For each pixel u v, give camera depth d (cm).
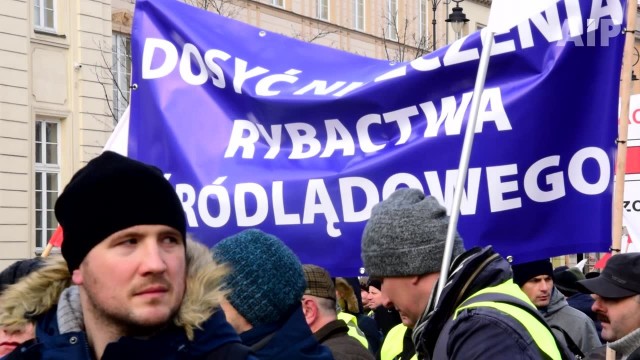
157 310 248
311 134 482
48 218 2306
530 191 449
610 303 500
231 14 2634
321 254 473
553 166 449
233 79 495
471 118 401
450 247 352
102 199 249
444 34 3516
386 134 472
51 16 2317
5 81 2186
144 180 251
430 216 360
